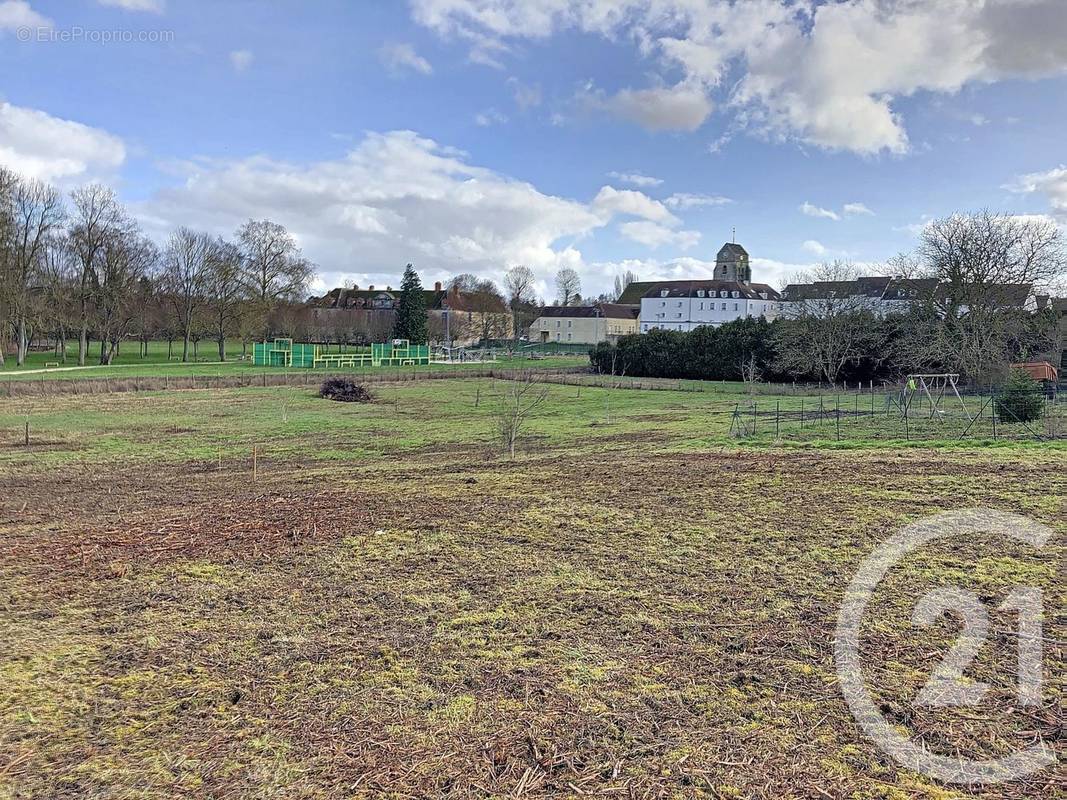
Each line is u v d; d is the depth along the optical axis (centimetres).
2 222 4438
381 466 1514
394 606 553
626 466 1220
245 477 1427
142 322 6150
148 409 2964
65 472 1531
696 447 1498
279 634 503
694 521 783
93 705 405
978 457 1121
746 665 423
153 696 413
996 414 1708
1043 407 1650
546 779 319
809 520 759
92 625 532
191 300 6250
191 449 1911
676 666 427
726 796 302
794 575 583
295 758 344
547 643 470
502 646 468
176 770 337
